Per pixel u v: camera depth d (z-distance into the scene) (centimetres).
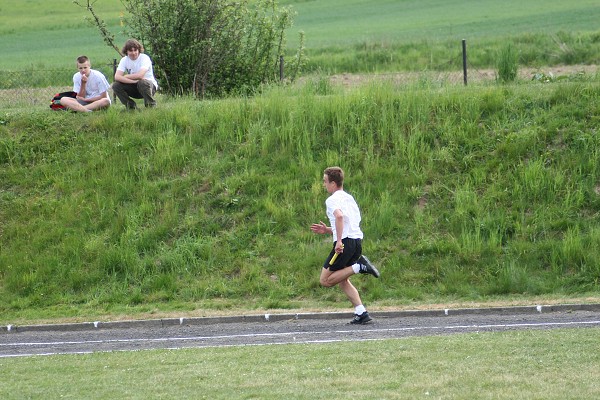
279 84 6050
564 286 4034
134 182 4778
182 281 4203
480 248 4231
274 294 4059
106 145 5031
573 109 5047
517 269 4106
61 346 3316
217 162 4891
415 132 4950
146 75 5366
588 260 4122
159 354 2938
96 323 3731
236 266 4272
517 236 4328
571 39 10019
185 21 6356
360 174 4716
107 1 19338
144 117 5209
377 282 4106
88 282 4219
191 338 3359
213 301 4034
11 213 4656
